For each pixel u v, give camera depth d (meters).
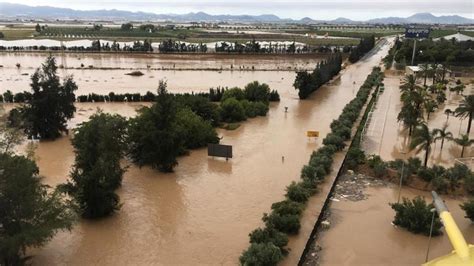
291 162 41.31
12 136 25.48
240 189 34.72
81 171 33.22
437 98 69.88
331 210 30.81
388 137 49.88
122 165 40.00
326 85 89.62
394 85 88.56
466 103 50.09
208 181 36.47
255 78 99.88
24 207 22.36
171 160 38.09
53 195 24.72
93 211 29.12
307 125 56.09
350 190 34.44
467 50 117.50
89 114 59.38
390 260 24.72
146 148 38.28
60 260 24.42
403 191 34.56
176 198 32.97
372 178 37.06
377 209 31.23
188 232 27.72
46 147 45.75
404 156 43.06
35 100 47.12
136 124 40.16
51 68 48.56
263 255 22.77
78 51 147.62
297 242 26.45
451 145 47.25
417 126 48.91
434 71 85.88
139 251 25.47
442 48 118.44
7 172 22.30
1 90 77.62
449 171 36.06
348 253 25.33
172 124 38.88
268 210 30.83
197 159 42.16
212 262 24.31
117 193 33.81
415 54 115.50
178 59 138.00
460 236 14.20
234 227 28.33
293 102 71.94
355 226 28.59
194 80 94.44
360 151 40.69
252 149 45.44
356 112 57.72
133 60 133.88
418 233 27.75
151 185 35.56
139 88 82.50
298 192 31.61
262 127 54.97
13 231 21.98
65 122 49.97
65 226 24.17
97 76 98.19
